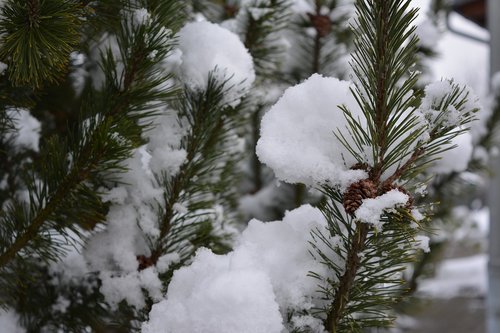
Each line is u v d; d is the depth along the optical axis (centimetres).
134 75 122
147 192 129
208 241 133
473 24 414
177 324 109
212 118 129
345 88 112
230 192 150
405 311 199
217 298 108
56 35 111
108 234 129
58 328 138
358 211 105
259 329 107
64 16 111
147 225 129
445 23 219
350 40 185
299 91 112
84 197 122
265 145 110
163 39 122
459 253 824
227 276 109
